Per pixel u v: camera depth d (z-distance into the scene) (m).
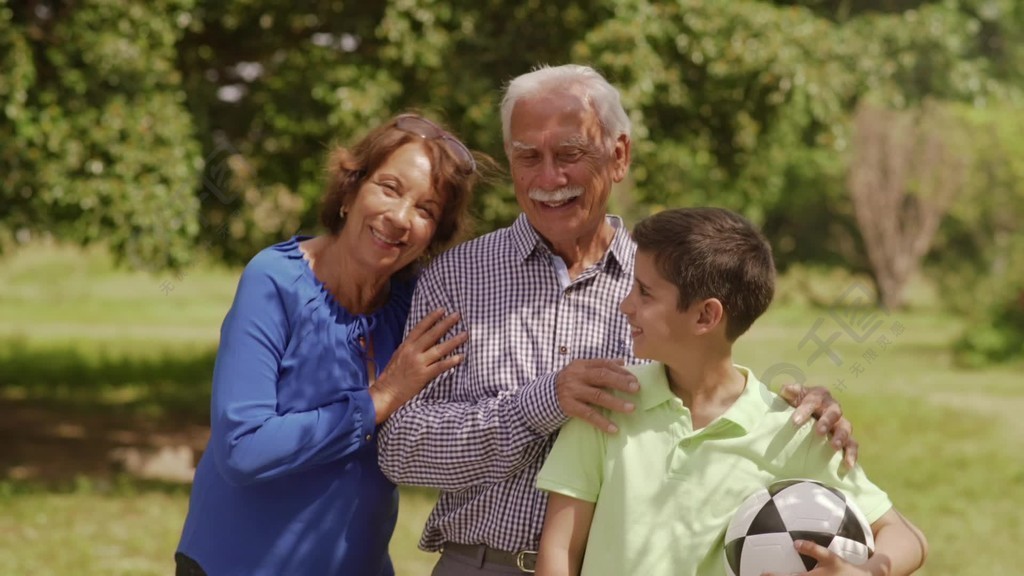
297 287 3.02
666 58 10.33
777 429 2.70
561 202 3.03
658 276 2.64
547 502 2.90
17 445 11.38
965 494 10.68
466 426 2.88
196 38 11.20
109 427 12.77
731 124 11.22
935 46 12.20
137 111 9.03
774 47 10.15
